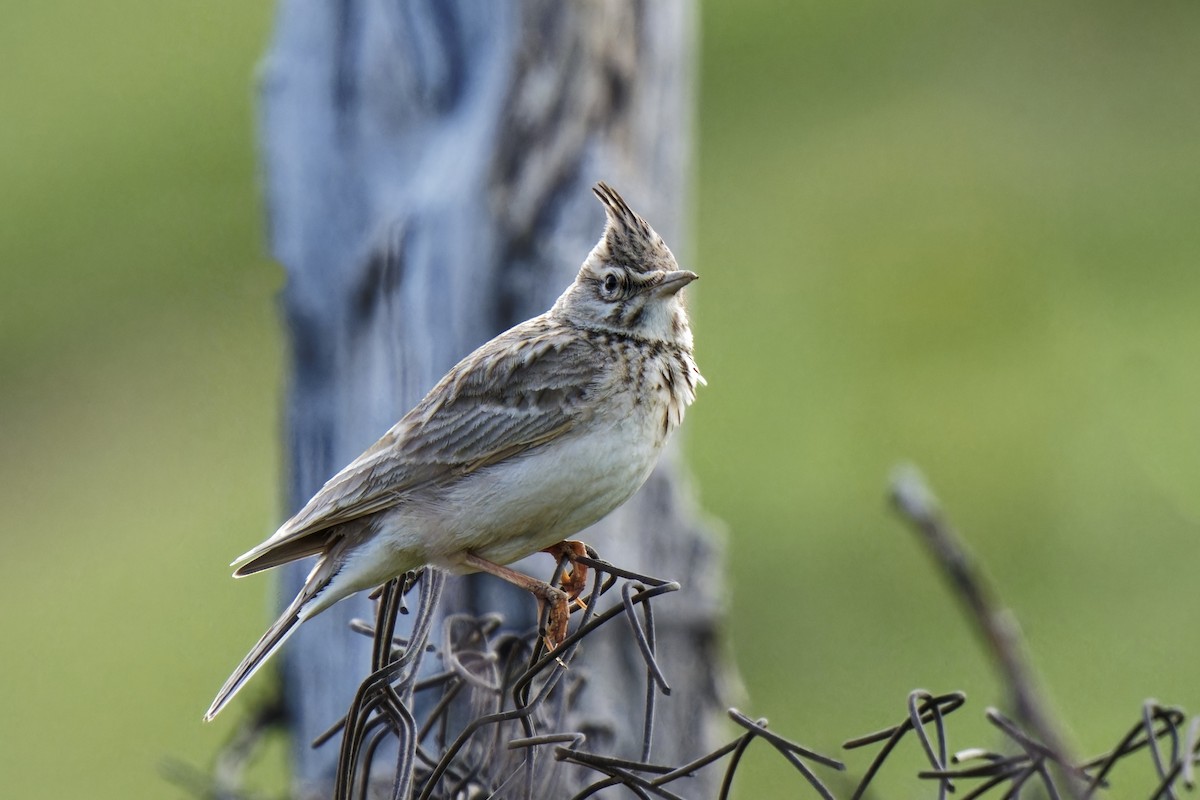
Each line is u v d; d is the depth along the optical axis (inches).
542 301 354.0
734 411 715.4
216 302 807.1
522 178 361.7
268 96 376.5
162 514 728.3
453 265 352.5
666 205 397.4
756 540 657.0
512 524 300.5
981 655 599.5
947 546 346.0
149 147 882.1
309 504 302.0
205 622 679.7
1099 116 845.8
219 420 768.3
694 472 688.4
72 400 786.2
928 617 622.5
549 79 366.0
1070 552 653.9
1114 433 695.1
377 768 338.3
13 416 780.6
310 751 367.2
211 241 824.9
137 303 808.9
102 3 981.2
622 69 378.6
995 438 693.9
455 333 351.9
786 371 726.5
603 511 308.3
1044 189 813.9
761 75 892.6
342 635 361.7
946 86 871.7
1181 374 712.4
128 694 654.5
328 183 370.6
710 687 381.4
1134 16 892.6
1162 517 657.6
